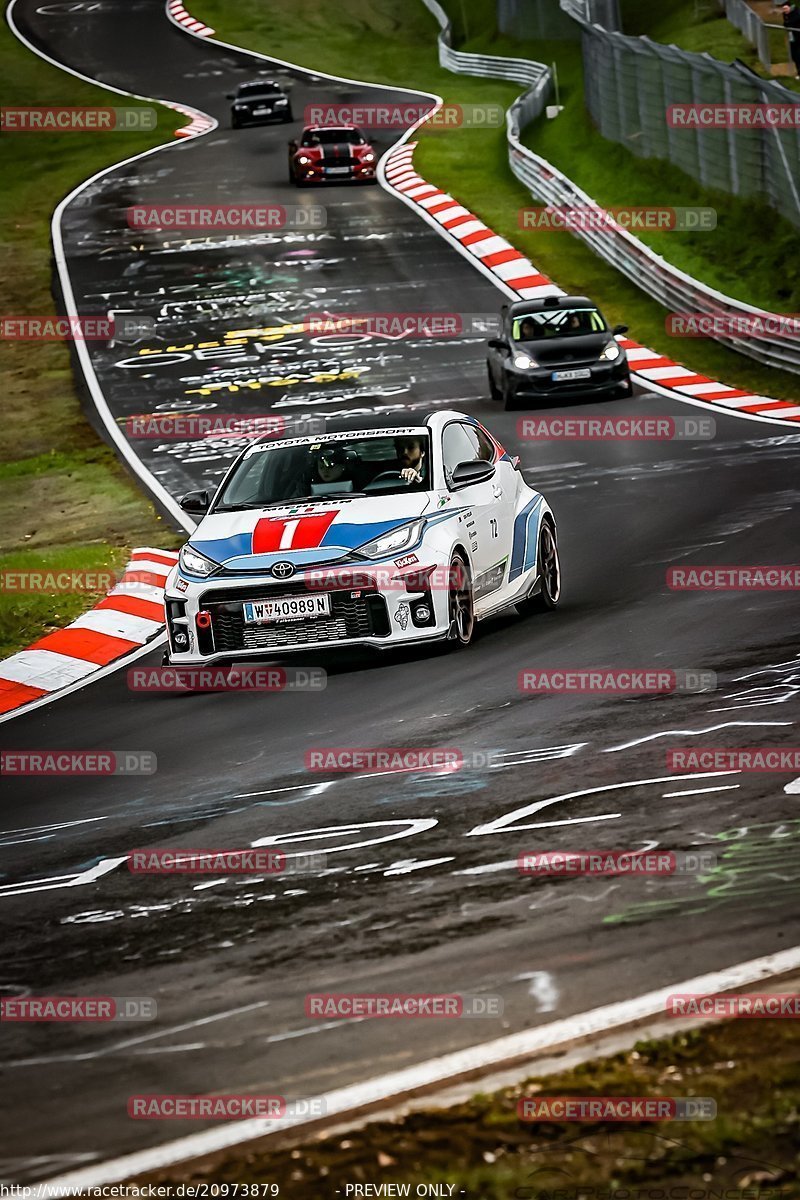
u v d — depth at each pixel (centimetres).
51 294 10350
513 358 6831
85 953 1639
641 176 11012
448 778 2180
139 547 5156
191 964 1554
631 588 3684
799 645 2791
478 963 1443
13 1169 1145
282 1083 1236
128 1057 1331
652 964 1383
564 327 6981
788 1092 1114
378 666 3155
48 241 11862
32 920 1797
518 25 19000
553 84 15075
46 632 4125
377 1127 1130
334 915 1642
